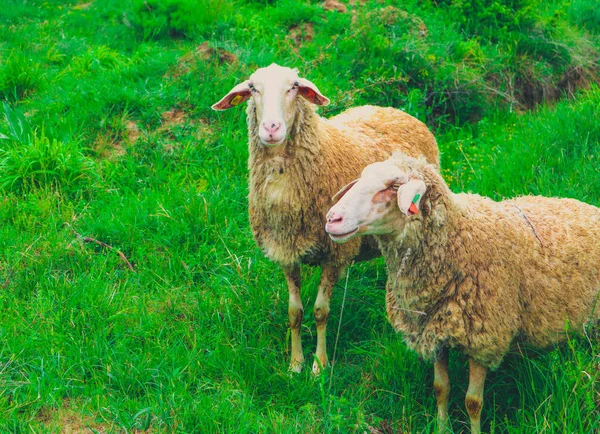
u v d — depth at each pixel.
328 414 5.19
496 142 9.68
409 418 5.40
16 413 5.41
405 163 4.85
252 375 5.84
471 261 4.88
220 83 9.90
